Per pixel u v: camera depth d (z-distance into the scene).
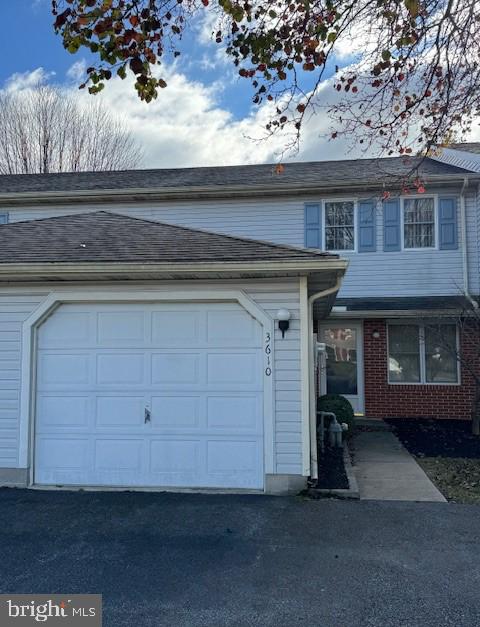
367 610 3.57
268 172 14.35
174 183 13.59
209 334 6.69
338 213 12.80
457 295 12.07
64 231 8.05
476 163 12.09
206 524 5.25
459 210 12.31
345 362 12.73
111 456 6.63
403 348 12.53
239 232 13.02
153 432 6.62
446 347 11.49
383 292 12.48
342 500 6.07
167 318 6.77
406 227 12.54
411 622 3.42
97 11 4.39
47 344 6.84
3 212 13.82
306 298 6.52
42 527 5.18
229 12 4.67
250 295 6.62
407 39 5.40
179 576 4.09
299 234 12.79
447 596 3.76
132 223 8.42
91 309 6.86
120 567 4.25
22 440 6.62
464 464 7.94
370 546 4.68
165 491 6.42
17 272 6.40
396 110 6.85
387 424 11.58
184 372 6.68
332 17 5.18
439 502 6.02
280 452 6.38
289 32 5.16
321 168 14.35
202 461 6.53
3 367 6.77
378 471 7.52
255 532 5.02
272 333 6.53
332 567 4.25
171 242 7.24
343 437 9.77
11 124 27.94
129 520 5.37
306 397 6.41
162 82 4.99
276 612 3.55
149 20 4.64
